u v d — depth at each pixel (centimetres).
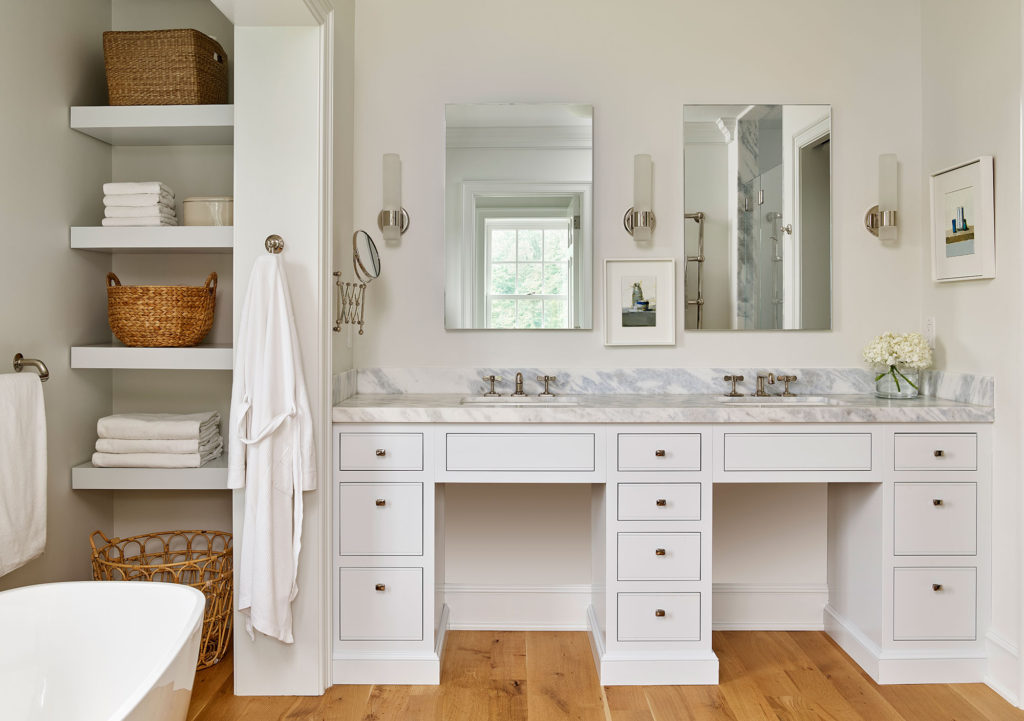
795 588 292
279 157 236
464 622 292
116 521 289
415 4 289
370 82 289
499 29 289
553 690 240
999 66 240
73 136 262
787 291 292
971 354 256
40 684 173
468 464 243
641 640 244
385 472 243
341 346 266
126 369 288
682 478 243
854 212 291
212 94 271
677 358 293
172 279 288
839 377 291
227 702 233
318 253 236
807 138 290
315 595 237
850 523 269
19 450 215
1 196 225
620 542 243
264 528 226
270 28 235
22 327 235
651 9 290
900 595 244
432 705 231
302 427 230
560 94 290
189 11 289
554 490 292
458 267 290
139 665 173
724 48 290
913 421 241
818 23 289
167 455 258
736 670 255
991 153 245
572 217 290
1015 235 233
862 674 251
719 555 292
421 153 290
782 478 243
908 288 291
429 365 292
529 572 293
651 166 282
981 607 244
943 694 236
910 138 290
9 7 228
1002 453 238
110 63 262
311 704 231
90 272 273
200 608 163
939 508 244
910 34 289
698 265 292
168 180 287
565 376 291
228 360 254
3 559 209
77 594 177
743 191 291
